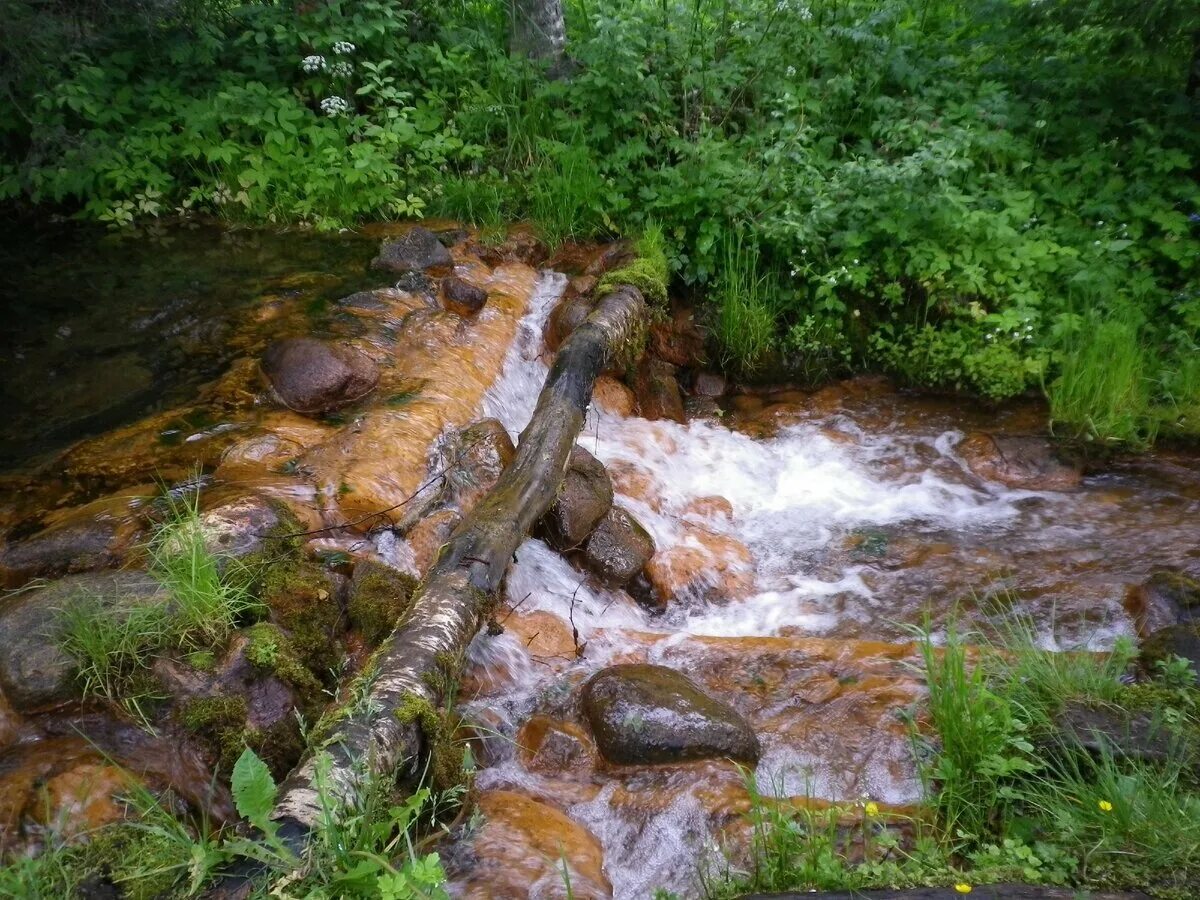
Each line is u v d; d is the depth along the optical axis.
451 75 7.40
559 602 4.10
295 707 2.87
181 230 6.64
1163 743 2.97
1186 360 5.62
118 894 2.19
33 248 6.26
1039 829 2.71
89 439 4.09
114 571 3.04
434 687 2.88
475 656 3.51
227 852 2.24
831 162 6.51
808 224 6.01
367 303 5.47
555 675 3.61
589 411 5.50
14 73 6.24
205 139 6.75
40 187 6.38
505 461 4.32
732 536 5.03
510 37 7.75
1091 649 3.94
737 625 4.32
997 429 5.80
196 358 4.85
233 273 5.94
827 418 6.07
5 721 2.62
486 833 2.74
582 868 2.69
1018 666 3.41
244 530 3.29
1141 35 6.24
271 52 7.36
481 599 3.38
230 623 2.92
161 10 6.82
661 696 3.29
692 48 6.99
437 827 2.72
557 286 6.18
